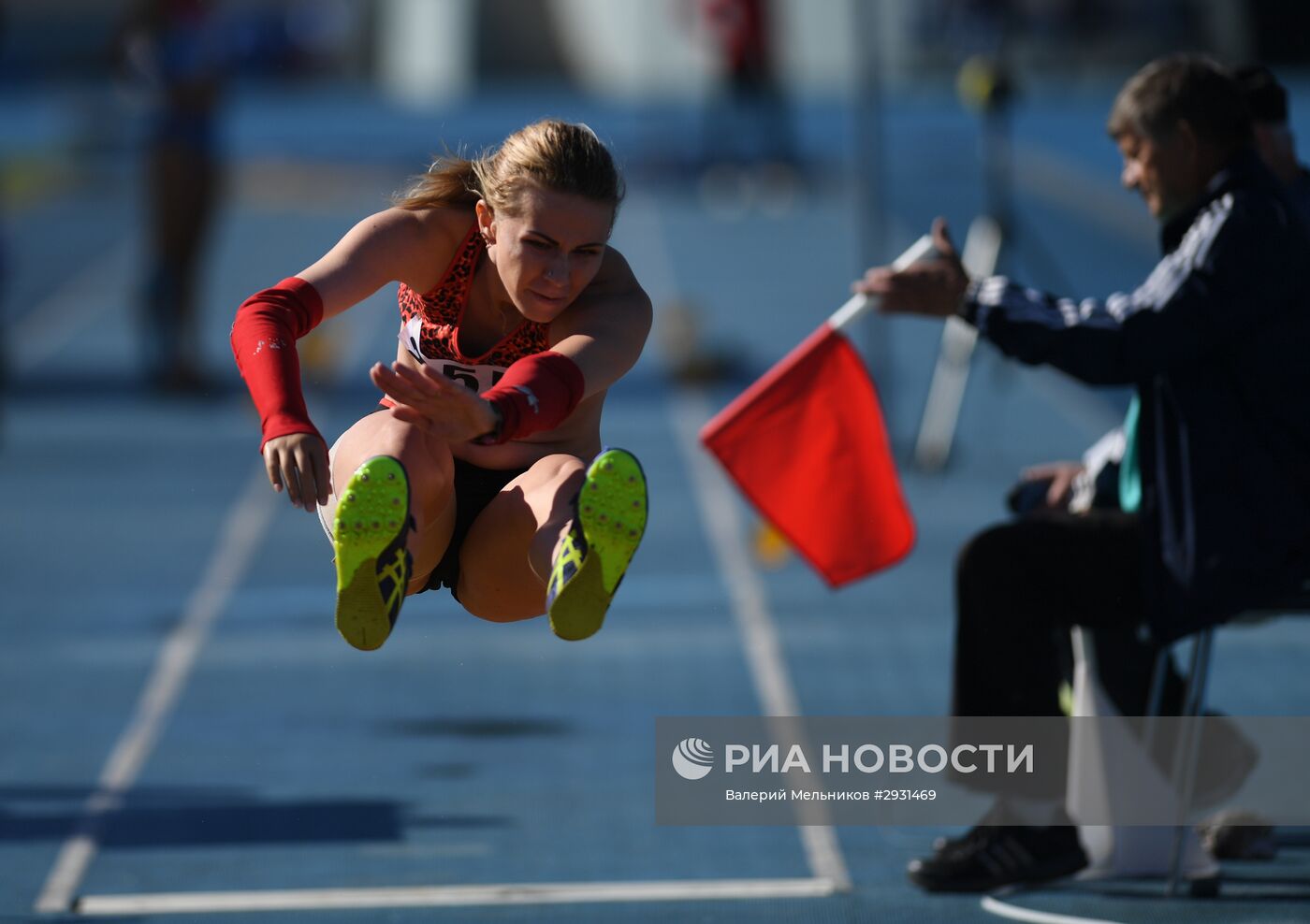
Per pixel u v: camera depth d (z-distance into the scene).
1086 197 85.88
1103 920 15.70
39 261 75.00
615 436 43.88
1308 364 15.41
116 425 46.34
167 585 31.19
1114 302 15.96
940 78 138.62
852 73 141.50
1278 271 15.32
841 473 18.20
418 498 11.59
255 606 29.86
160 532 35.22
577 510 11.02
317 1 165.62
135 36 48.53
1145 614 15.86
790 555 32.72
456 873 17.88
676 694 24.50
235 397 49.84
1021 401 47.78
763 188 91.44
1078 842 16.67
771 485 18.27
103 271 72.50
